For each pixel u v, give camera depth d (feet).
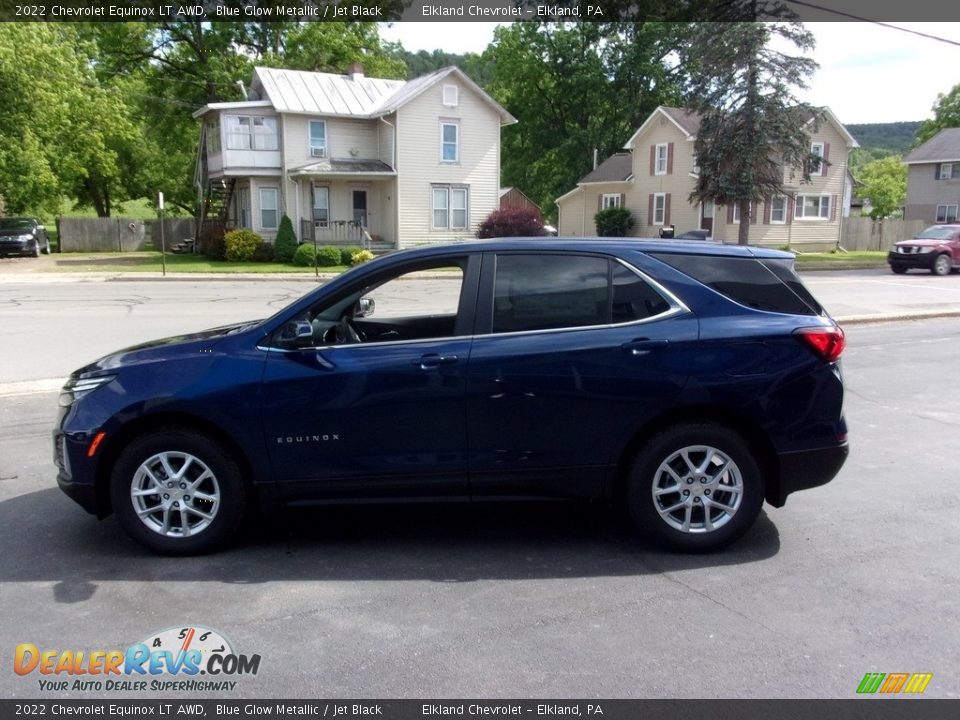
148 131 149.38
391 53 177.58
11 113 102.47
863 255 130.52
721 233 130.52
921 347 40.37
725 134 100.68
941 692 10.36
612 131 172.76
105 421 14.19
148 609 12.67
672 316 14.57
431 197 115.14
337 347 14.55
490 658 11.18
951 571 14.14
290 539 15.67
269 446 14.35
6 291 66.85
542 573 14.07
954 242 89.61
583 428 14.42
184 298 62.64
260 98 119.34
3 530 16.10
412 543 15.48
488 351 14.33
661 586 13.52
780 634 11.85
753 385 14.39
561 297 14.71
